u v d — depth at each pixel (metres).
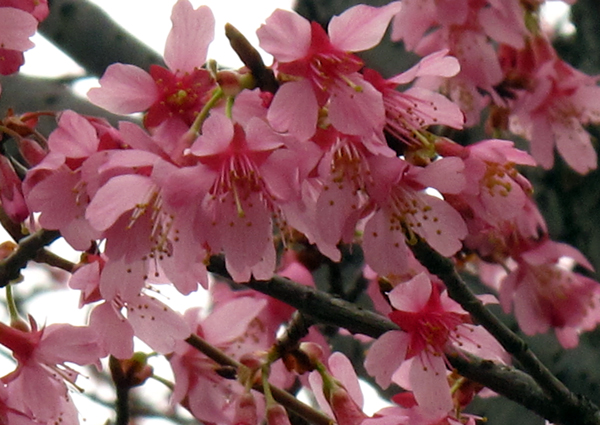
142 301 0.44
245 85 0.41
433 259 0.42
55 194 0.41
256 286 0.44
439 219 0.42
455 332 0.43
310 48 0.41
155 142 0.41
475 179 0.42
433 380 0.43
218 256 0.44
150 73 0.42
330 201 0.41
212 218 0.40
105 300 0.43
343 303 0.44
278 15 0.41
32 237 0.43
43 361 0.43
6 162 0.43
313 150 0.40
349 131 0.40
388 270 0.41
